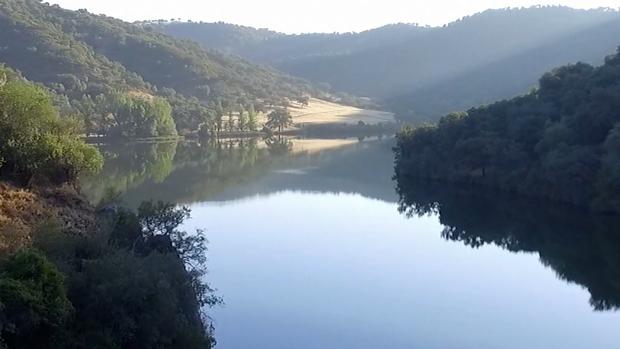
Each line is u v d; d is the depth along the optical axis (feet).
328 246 159.22
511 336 105.40
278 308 112.27
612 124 213.05
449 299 122.93
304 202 220.43
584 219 199.11
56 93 392.88
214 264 138.00
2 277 63.36
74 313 67.31
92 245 86.99
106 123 387.34
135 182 242.58
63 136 137.49
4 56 468.75
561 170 210.18
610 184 194.29
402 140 303.27
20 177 124.47
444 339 103.14
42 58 475.31
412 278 135.44
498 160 248.93
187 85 582.35
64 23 602.03
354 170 308.40
